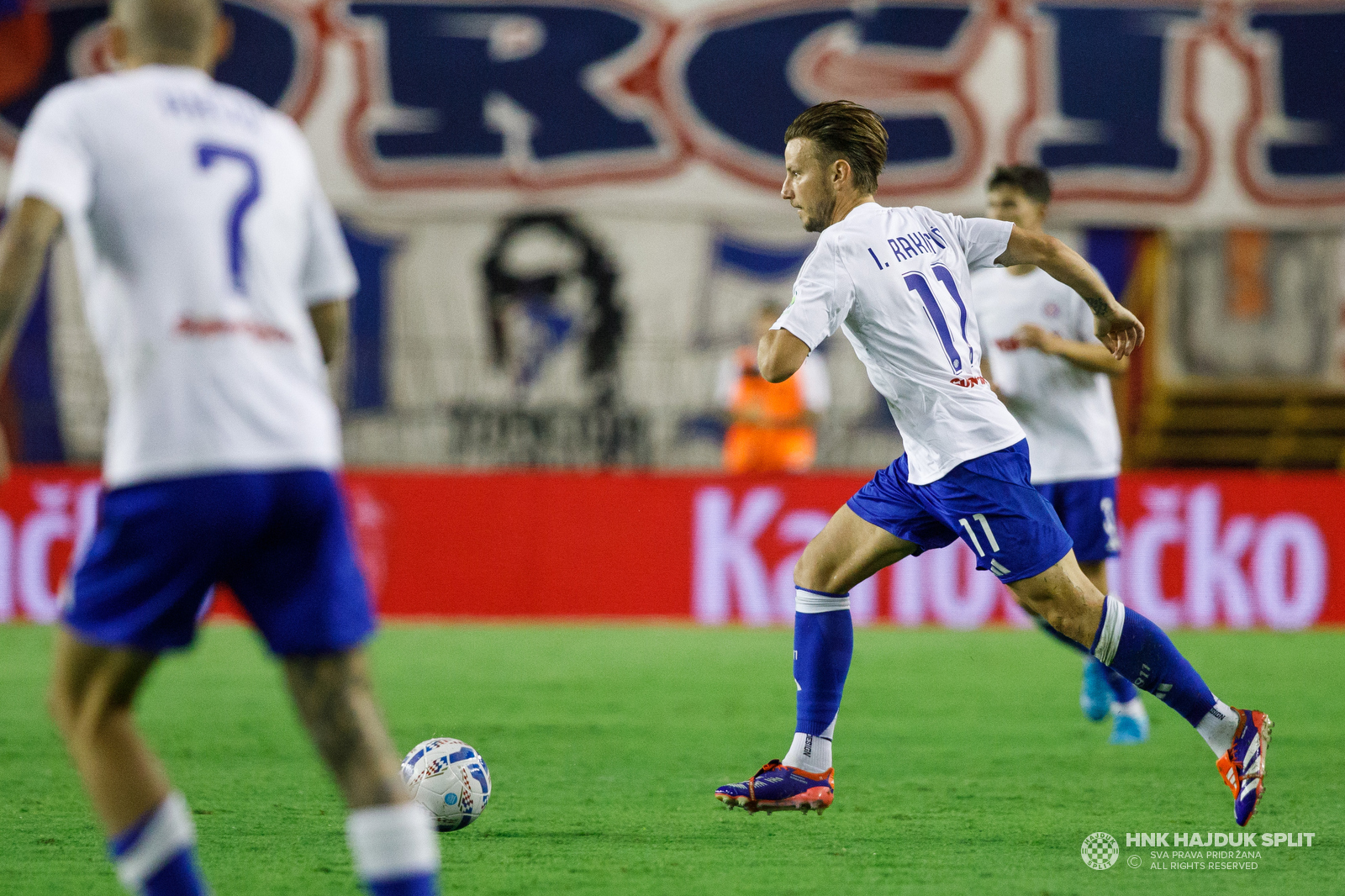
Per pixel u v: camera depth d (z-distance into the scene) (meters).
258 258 7.95
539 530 34.25
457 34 50.72
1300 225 50.72
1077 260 12.91
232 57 50.50
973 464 12.15
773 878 11.22
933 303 12.32
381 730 8.10
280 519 7.84
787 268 50.56
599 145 50.88
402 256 50.25
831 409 44.03
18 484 33.50
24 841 12.55
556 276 50.06
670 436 46.88
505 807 14.22
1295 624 33.31
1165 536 33.28
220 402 7.61
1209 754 17.64
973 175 51.09
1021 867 11.67
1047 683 24.41
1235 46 50.91
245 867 11.52
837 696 13.05
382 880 7.85
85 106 7.74
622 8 50.91
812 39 51.00
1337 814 13.91
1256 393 49.84
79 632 7.73
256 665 26.38
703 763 16.92
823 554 12.99
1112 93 50.84
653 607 34.03
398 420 46.72
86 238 7.74
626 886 10.95
